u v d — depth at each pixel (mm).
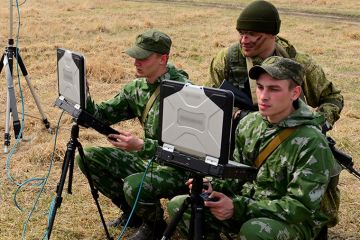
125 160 3889
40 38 12891
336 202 3369
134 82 3826
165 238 2842
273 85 2832
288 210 2852
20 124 6031
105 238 3992
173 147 2740
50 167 4859
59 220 4223
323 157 2863
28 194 4680
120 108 3869
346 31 15352
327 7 22234
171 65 3764
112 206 4508
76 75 3279
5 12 16844
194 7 21531
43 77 9086
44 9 18891
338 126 6867
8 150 5777
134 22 15719
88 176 3609
